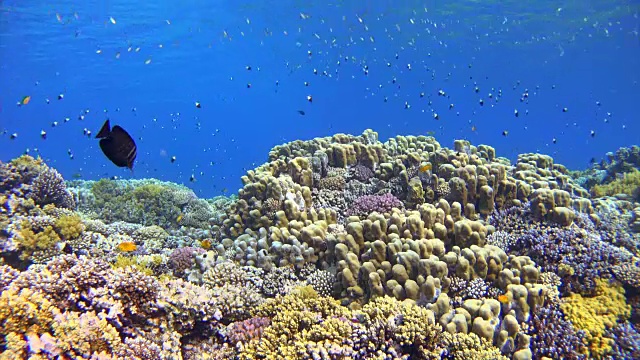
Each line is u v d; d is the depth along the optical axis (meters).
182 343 5.27
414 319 4.79
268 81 93.94
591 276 6.44
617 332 5.66
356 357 4.56
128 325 4.90
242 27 45.78
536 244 7.05
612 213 9.05
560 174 10.12
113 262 7.90
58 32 38.09
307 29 48.41
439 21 45.59
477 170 8.49
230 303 5.90
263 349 4.83
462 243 6.72
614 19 44.34
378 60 73.62
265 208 8.59
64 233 8.01
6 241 7.38
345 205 9.20
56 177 9.77
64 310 4.75
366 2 39.31
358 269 6.32
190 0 35.72
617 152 15.30
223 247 8.36
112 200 12.52
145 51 48.97
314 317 5.18
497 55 69.12
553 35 52.41
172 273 7.74
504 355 5.03
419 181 8.75
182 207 12.79
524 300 5.50
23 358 3.90
